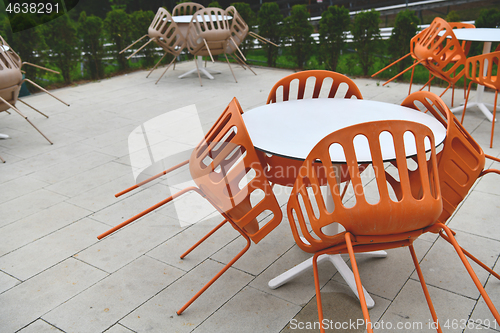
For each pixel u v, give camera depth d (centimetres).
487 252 220
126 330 175
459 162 167
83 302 193
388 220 139
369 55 639
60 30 641
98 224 258
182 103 523
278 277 201
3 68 363
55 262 222
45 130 439
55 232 250
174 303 191
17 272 215
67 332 175
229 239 241
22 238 245
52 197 294
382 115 205
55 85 652
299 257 223
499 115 438
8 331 176
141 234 246
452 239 144
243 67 736
